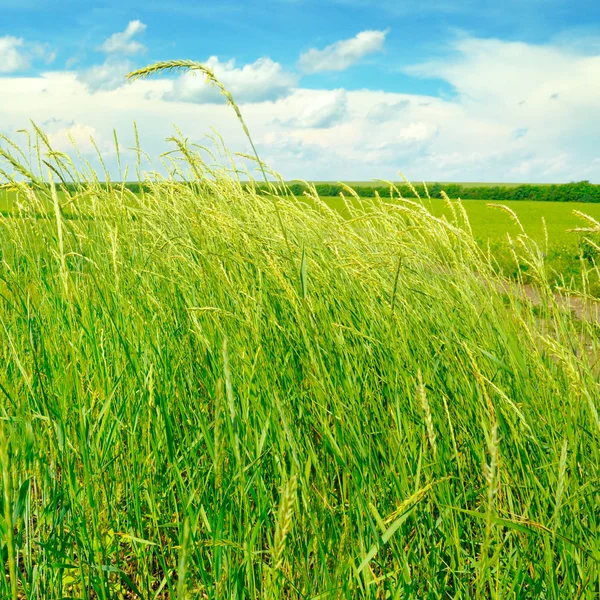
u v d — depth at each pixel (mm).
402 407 1983
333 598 1397
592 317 2623
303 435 1987
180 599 929
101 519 1955
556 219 29719
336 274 2680
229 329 2268
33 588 1609
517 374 2133
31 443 1726
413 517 1673
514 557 1694
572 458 1670
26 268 3125
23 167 2131
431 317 2539
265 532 1914
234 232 2678
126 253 3100
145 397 2049
